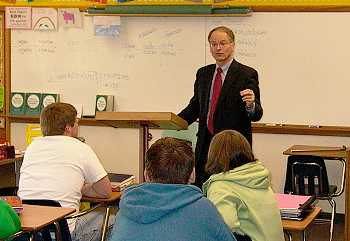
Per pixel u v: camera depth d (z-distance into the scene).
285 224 3.42
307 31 6.45
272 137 6.64
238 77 4.38
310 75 6.48
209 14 6.59
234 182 3.19
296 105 6.54
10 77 7.30
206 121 4.46
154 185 2.45
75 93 7.14
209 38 4.47
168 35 6.82
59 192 3.81
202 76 4.56
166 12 6.71
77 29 7.07
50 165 3.88
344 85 6.40
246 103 4.14
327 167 6.54
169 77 6.86
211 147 3.29
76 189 3.87
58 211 3.33
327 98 6.46
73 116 4.05
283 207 3.57
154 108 6.94
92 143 7.19
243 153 3.24
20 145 7.32
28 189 3.84
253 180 3.20
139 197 2.44
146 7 6.76
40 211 3.32
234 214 3.10
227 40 4.38
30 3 7.16
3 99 7.34
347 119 6.42
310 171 5.41
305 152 5.74
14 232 2.91
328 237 5.93
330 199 5.57
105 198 3.98
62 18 7.09
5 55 7.29
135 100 6.99
